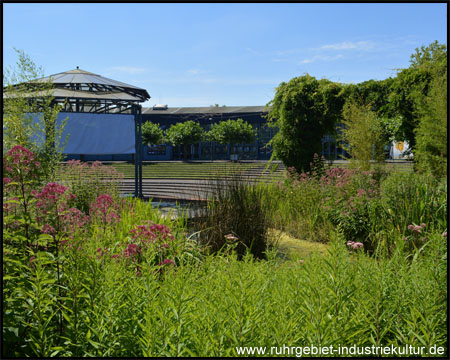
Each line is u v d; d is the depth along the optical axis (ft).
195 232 19.39
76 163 27.61
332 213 23.70
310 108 42.52
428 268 8.23
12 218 8.67
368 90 40.70
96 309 6.94
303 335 6.12
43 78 32.53
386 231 19.89
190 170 98.68
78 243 8.30
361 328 6.44
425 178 23.91
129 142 51.85
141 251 10.19
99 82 49.62
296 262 9.34
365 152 37.99
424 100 34.19
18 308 7.59
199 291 7.70
